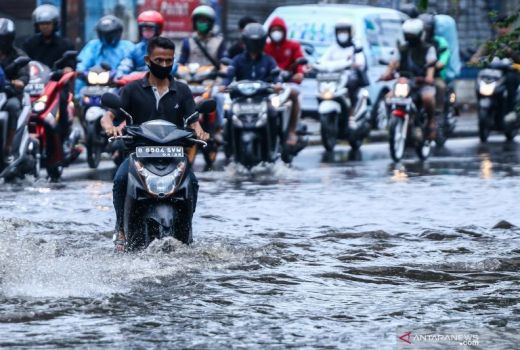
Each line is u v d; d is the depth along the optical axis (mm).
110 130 18109
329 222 21828
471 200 25250
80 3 47688
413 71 36781
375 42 48125
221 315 13938
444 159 36688
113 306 14320
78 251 18094
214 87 34188
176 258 17359
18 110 29062
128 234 17938
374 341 12695
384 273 16703
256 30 33281
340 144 43500
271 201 25156
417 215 22828
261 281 16016
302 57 36062
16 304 14336
